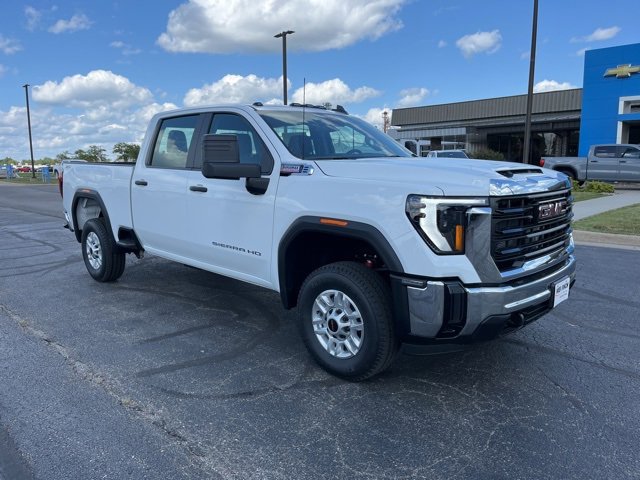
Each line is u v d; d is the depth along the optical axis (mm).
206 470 2785
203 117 4961
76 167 6797
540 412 3393
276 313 5445
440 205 3156
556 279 3666
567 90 36562
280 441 3057
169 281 6727
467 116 41844
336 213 3596
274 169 4121
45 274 7195
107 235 6340
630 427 3207
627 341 4617
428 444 3025
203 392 3662
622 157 21266
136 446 3000
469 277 3172
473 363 4160
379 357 3547
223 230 4594
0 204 19047
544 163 22953
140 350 4430
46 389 3697
